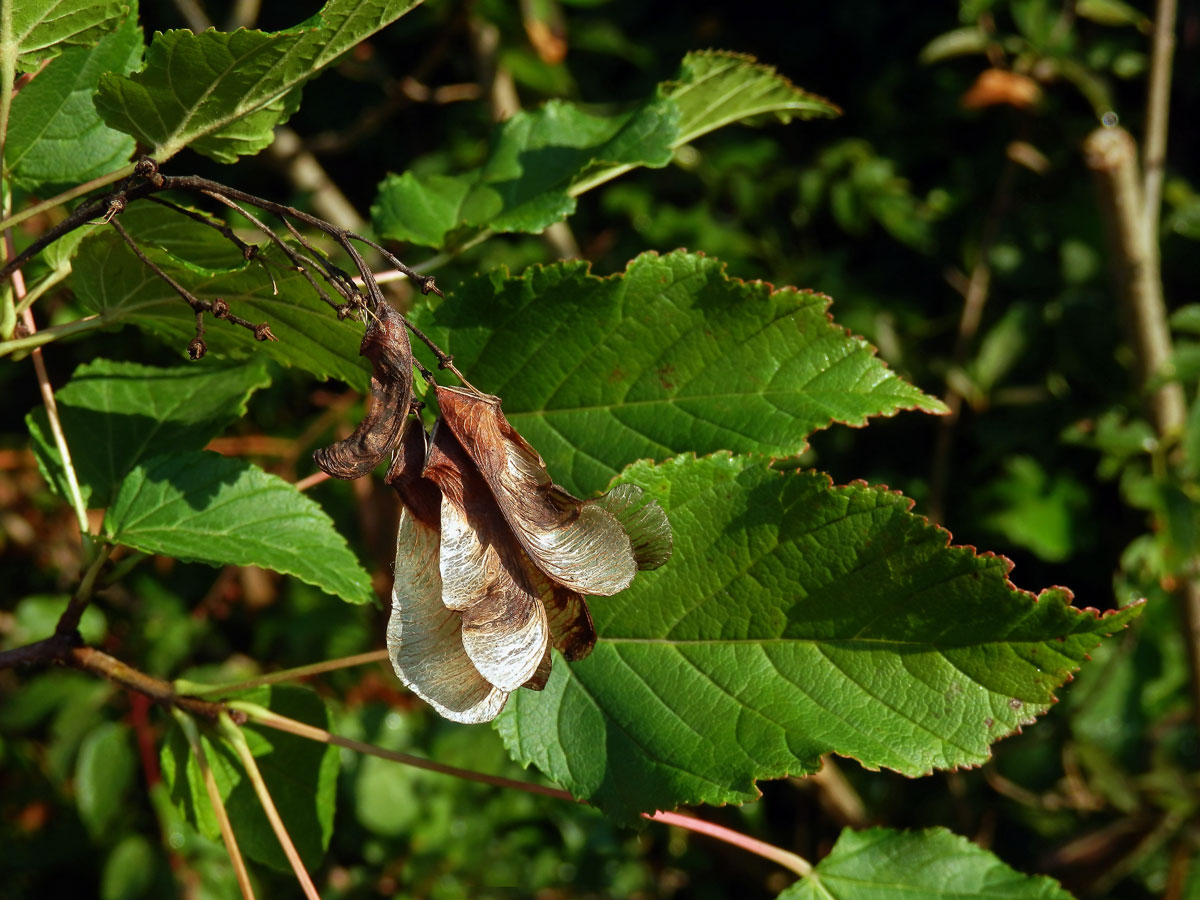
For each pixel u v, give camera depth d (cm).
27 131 32
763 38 79
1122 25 69
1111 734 60
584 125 35
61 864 69
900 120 73
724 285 32
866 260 73
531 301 32
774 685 30
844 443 67
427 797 62
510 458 27
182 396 34
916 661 30
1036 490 63
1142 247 53
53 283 32
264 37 29
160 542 31
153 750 63
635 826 30
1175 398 55
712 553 31
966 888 32
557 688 31
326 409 65
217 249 30
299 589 66
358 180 78
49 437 33
